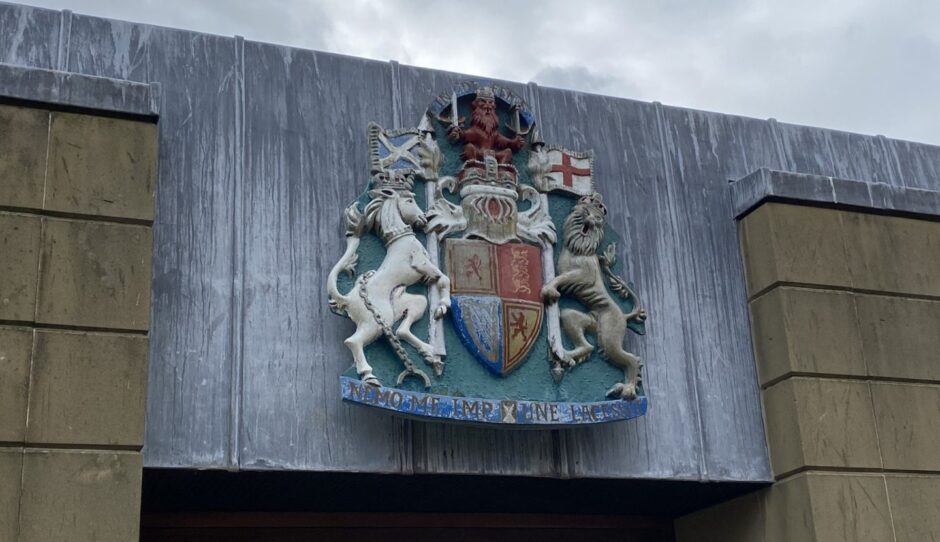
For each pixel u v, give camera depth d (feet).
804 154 37.86
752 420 33.27
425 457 29.50
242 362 28.71
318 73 32.17
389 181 30.71
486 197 31.42
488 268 30.81
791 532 31.96
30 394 25.53
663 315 33.42
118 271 27.04
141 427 26.09
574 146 34.35
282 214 30.35
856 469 32.12
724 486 32.76
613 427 31.65
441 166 31.94
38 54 30.17
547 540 34.68
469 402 29.19
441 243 30.83
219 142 30.45
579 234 31.99
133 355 26.55
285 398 28.78
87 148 27.71
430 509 33.19
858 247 34.55
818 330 33.19
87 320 26.43
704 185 35.55
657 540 36.01
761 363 33.71
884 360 33.53
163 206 29.30
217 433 27.91
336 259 30.42
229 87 31.12
